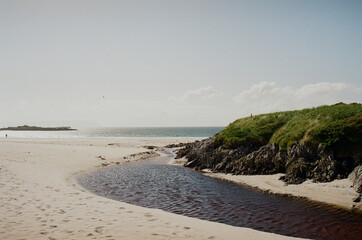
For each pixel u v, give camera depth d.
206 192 20.09
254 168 26.34
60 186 18.94
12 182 18.56
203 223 11.93
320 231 12.00
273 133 30.95
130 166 34.12
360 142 19.83
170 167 33.44
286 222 13.25
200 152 34.81
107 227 10.34
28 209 12.31
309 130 24.05
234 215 14.48
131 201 17.52
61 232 9.51
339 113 25.30
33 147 45.84
